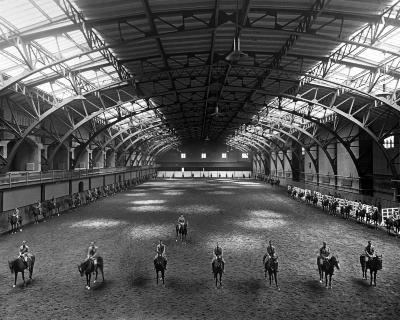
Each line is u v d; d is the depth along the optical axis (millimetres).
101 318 10305
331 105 28422
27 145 32844
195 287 12859
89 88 28641
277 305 11227
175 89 31047
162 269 13086
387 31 17766
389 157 28344
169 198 44594
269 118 45625
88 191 41250
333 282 13414
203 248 18719
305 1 15719
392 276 14148
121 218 29000
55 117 35094
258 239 20891
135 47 21406
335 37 17906
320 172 47156
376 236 21969
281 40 20891
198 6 16391
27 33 17047
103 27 18172
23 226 25641
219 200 42281
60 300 11672
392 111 28234
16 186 25234
